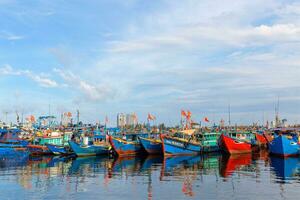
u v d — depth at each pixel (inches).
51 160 2827.3
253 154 3312.0
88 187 1503.4
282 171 1974.7
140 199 1275.8
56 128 4394.7
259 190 1408.7
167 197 1301.7
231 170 2041.1
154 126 4547.2
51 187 1504.7
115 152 3181.6
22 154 3056.1
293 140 2997.0
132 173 1942.7
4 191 1417.3
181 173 1926.7
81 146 3159.5
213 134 3511.3
